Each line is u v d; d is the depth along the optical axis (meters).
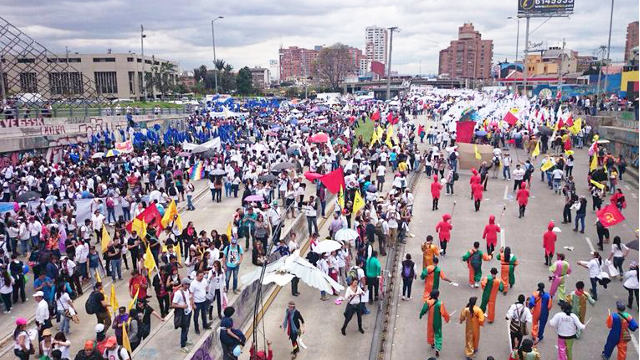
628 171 34.31
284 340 14.41
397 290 17.64
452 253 20.91
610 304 15.94
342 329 14.57
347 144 41.03
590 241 21.83
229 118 57.09
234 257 16.22
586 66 171.38
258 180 26.89
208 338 13.08
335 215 21.58
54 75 53.12
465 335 13.79
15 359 13.37
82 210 21.80
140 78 126.75
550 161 31.05
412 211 27.12
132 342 12.52
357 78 192.38
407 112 82.19
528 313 12.44
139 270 16.47
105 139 38.69
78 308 16.02
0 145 32.03
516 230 23.64
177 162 31.72
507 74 158.75
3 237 17.48
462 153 34.00
